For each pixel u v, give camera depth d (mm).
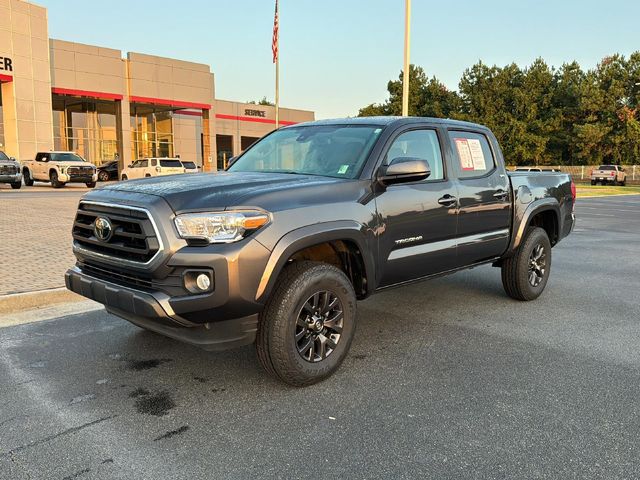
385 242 4223
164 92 41781
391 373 4062
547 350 4578
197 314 3309
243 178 4039
